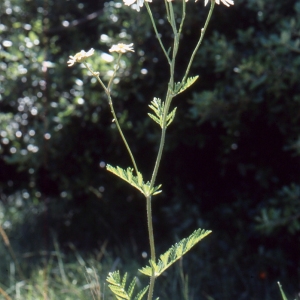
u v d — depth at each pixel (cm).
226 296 150
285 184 156
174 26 72
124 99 164
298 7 130
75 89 173
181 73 160
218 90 147
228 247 164
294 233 141
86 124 176
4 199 233
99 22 179
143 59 160
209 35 154
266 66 133
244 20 152
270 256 156
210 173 172
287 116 144
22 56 175
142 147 173
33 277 151
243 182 168
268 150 157
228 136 153
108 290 137
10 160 181
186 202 172
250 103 142
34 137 178
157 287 150
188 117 159
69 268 161
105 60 157
